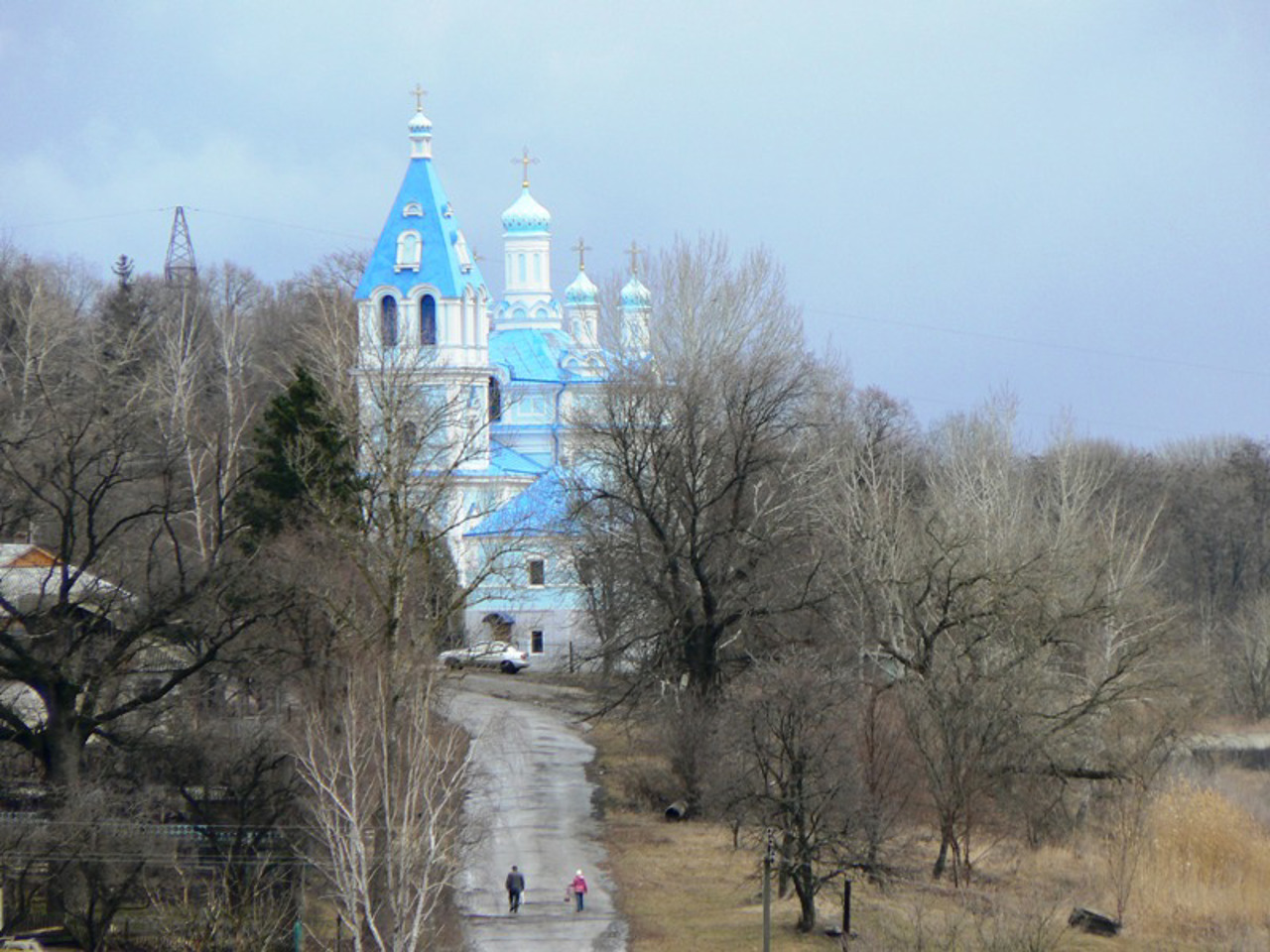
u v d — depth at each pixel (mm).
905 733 61719
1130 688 64625
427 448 76750
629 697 75625
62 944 48375
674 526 74688
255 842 50094
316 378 73812
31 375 75812
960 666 65000
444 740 51281
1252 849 62031
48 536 68125
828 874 53438
